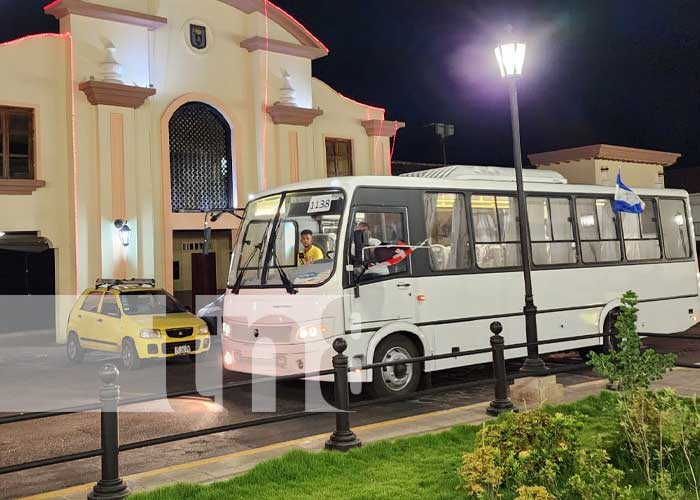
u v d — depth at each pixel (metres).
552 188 12.23
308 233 9.80
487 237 11.16
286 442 7.53
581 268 12.38
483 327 10.90
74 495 5.99
